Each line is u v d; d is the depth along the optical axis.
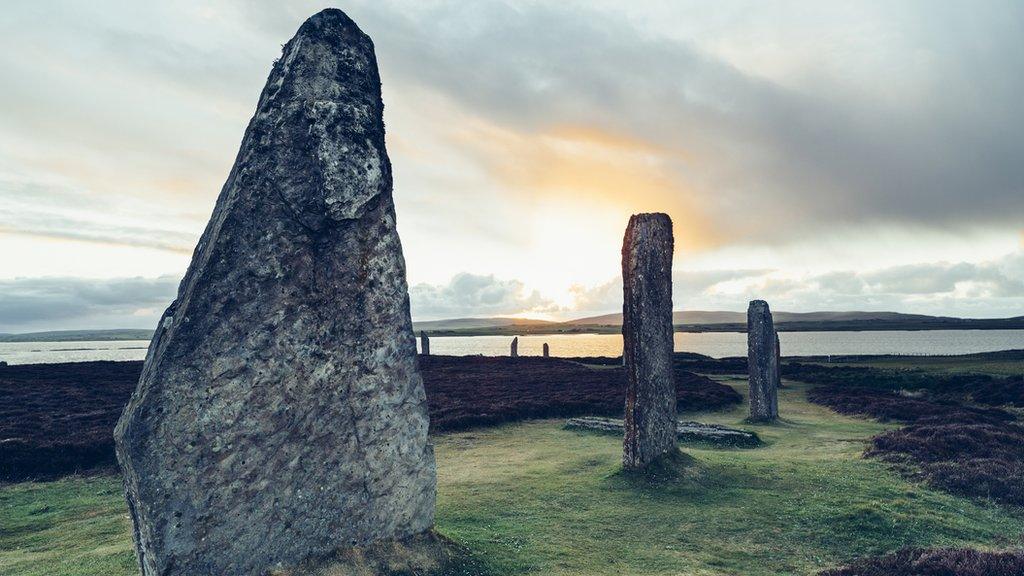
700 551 8.12
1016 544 8.22
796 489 10.99
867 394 27.38
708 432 17.05
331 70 6.41
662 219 12.87
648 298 12.30
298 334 5.98
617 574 7.20
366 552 6.37
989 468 11.61
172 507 5.18
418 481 6.89
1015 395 23.75
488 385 33.00
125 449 5.12
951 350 89.62
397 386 6.73
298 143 6.09
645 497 10.64
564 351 109.75
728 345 134.00
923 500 10.16
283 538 5.81
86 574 7.12
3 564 7.95
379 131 6.76
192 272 5.85
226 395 5.50
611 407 23.92
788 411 25.11
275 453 5.78
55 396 27.53
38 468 14.36
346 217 6.34
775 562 7.73
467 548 7.37
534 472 12.90
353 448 6.35
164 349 5.27
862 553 7.97
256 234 5.75
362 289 6.48
